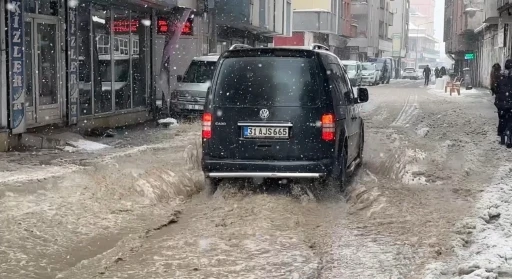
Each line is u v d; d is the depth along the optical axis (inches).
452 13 2910.9
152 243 266.8
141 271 230.4
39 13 574.9
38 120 573.0
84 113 665.0
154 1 737.6
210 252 253.3
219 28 1307.8
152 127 737.0
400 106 1152.8
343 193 363.9
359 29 3006.9
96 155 490.6
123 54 762.2
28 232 273.6
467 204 334.3
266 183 374.6
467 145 581.9
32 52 561.6
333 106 344.8
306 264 237.5
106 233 280.4
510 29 1555.1
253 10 1328.7
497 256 237.6
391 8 4215.1
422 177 408.5
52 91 599.2
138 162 451.5
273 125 340.5
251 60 349.4
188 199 354.6
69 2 612.1
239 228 287.7
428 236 274.5
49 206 313.1
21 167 424.5
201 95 814.5
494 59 1902.1
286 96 342.3
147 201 334.6
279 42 2306.8
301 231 284.7
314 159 339.3
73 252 253.6
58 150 514.0
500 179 402.6
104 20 708.0
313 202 339.6
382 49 3538.4
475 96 1542.8
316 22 2279.8
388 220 303.4
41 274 226.5
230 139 345.1
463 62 2881.4
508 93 562.6
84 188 350.3
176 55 1059.3
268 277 223.8
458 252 248.4
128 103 779.4
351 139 399.2
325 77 346.3
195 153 476.1
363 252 253.6
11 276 223.0
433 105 1181.1
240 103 345.4
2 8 498.3
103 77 710.5
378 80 2554.1
